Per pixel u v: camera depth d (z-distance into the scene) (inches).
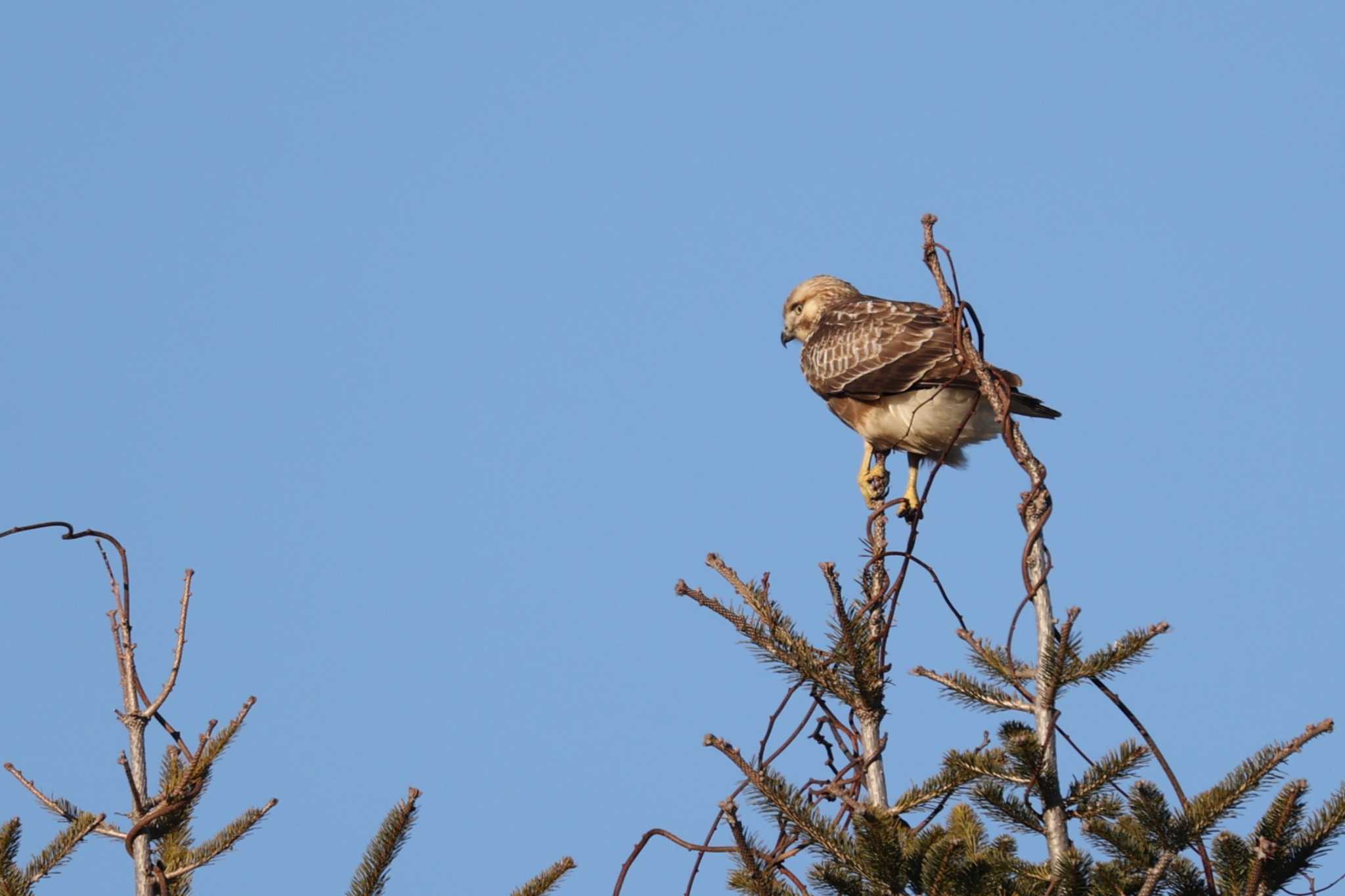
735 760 417.4
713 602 467.8
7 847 414.3
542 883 438.0
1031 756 381.1
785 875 410.0
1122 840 382.9
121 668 439.5
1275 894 370.6
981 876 384.5
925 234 459.5
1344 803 365.7
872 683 454.9
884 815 391.2
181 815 441.4
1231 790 372.2
